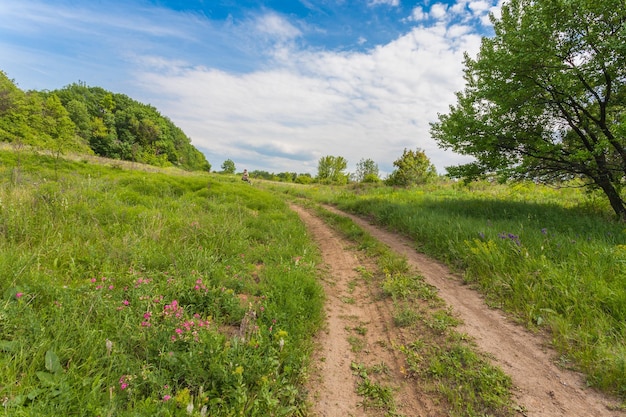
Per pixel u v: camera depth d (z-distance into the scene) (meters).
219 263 5.41
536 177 9.86
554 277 4.39
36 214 5.85
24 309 2.76
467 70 10.78
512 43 8.31
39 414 1.84
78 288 3.39
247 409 2.34
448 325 3.88
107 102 91.88
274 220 10.26
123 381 2.28
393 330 3.96
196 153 141.12
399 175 25.42
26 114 42.84
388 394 2.84
